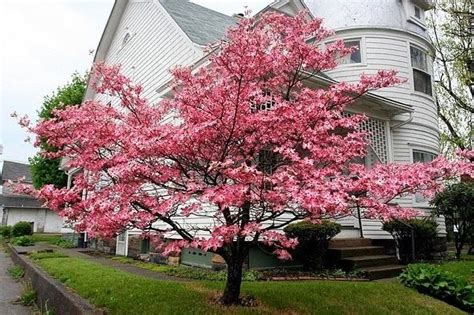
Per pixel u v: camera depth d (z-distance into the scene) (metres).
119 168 3.47
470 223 9.56
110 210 3.60
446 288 5.71
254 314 4.16
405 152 11.11
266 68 4.43
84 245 14.55
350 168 4.15
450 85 12.65
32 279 7.26
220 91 3.82
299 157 3.73
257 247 7.21
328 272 7.19
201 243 3.39
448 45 11.27
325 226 7.25
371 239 9.38
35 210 33.22
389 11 11.77
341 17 11.75
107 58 14.59
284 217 7.48
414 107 11.46
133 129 3.96
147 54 11.25
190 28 9.73
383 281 6.80
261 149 4.28
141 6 11.92
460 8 9.76
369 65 11.22
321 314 4.41
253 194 3.34
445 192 9.47
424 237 9.00
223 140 3.89
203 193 3.40
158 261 9.05
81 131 4.10
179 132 3.54
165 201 3.74
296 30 5.01
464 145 11.61
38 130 4.23
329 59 5.11
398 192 3.54
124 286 5.50
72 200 3.84
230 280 4.62
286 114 3.83
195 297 4.82
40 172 20.34
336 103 4.67
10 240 18.00
